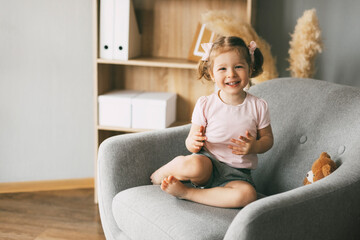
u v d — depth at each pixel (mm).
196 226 1262
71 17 2500
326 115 1589
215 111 1541
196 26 2469
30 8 2467
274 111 1730
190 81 2541
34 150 2637
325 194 1230
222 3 2420
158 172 1590
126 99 2334
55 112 2609
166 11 2480
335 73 2357
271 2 2383
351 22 2285
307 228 1207
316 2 2320
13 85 2545
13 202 2451
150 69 2562
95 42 2289
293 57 2121
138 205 1430
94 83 2346
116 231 1545
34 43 2510
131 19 2322
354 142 1456
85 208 2404
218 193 1401
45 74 2555
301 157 1600
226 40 1494
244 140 1443
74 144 2662
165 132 1717
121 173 1590
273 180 1650
